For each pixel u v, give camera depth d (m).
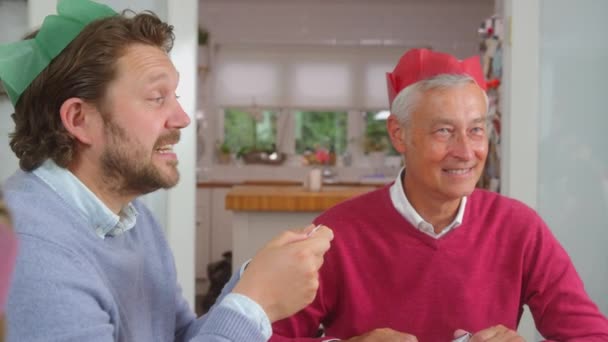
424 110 1.27
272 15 6.26
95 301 0.83
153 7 2.41
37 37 0.91
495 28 2.88
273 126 6.43
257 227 3.31
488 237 1.34
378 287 1.32
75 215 0.89
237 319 0.80
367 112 6.45
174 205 2.43
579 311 1.32
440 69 1.29
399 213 1.34
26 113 0.92
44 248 0.80
